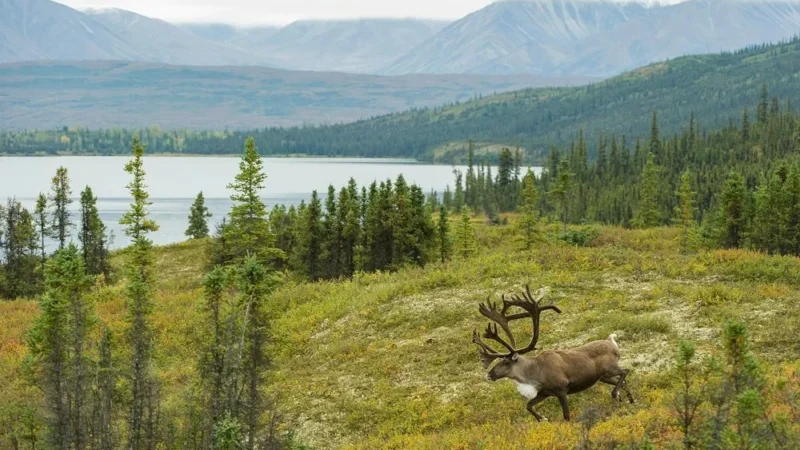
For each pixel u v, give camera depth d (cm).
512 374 1791
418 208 6631
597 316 2578
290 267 6956
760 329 2248
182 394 2248
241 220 5844
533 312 1811
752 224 6266
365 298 3322
